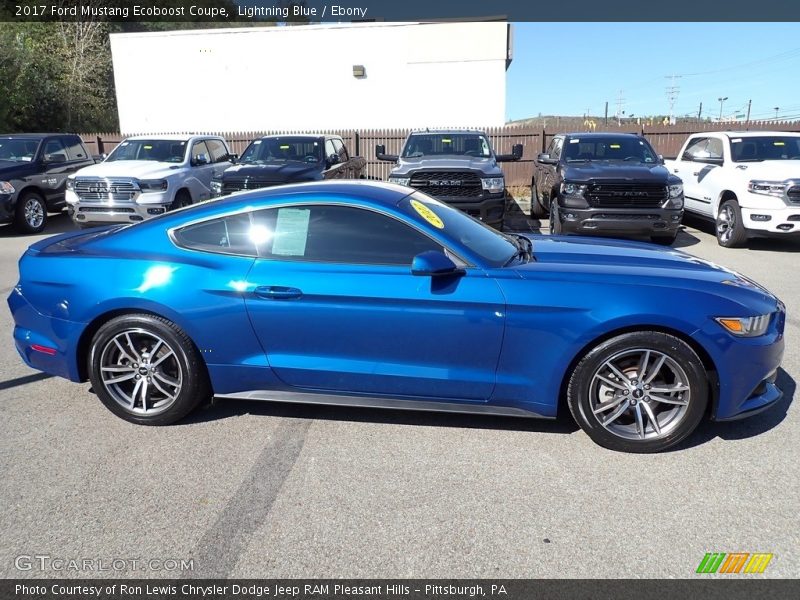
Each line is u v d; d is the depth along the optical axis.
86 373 4.04
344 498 3.10
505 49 18.83
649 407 3.49
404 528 2.86
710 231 11.56
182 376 3.80
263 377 3.76
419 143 11.18
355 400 3.74
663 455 3.50
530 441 3.67
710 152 10.92
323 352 3.67
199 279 3.69
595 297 3.41
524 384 3.54
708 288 3.48
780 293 6.98
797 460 3.43
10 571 2.60
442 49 19.02
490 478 3.27
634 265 3.81
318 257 3.66
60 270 3.89
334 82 19.64
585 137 10.69
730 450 3.54
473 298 3.44
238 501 3.08
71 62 28.11
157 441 3.70
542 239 4.59
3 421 3.97
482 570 2.59
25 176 11.69
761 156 10.02
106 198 10.62
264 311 3.64
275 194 3.82
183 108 20.41
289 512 2.99
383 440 3.70
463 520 2.92
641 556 2.66
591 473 3.32
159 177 10.75
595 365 3.45
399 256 3.61
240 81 19.98
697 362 3.38
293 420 3.97
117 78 20.38
